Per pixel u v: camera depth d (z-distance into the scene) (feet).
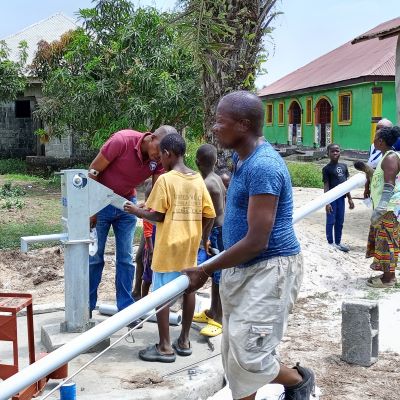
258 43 20.83
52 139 68.64
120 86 49.78
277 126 118.32
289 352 16.11
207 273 10.09
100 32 53.26
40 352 15.43
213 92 21.09
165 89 48.55
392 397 13.33
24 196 48.65
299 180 64.54
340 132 92.07
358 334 15.17
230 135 10.08
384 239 23.02
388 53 86.12
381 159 22.85
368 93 83.51
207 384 13.41
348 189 13.87
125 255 17.01
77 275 15.40
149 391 12.60
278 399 12.58
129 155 16.25
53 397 12.58
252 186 9.63
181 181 14.56
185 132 57.26
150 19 49.90
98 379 13.50
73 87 51.67
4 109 76.33
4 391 8.45
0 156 76.95
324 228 36.76
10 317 12.20
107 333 9.20
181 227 14.51
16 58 75.61
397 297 21.48
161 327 14.61
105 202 15.12
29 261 27.50
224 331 10.68
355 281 23.94
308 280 23.68
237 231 10.11
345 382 14.15
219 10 19.93
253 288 10.03
